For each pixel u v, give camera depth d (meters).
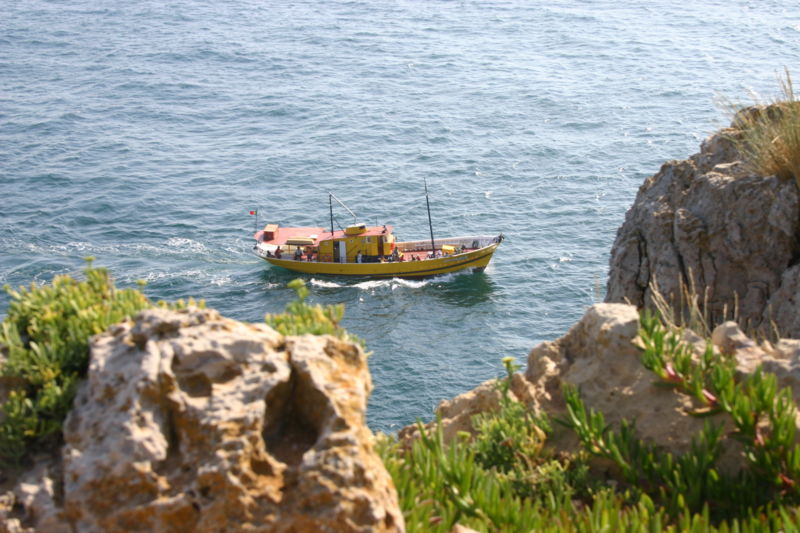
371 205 88.56
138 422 5.91
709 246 15.25
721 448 8.97
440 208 87.00
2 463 6.18
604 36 176.88
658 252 15.95
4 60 157.00
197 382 6.23
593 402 10.05
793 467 8.40
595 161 99.38
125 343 6.31
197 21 199.00
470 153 103.25
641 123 114.50
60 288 7.58
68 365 6.69
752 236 14.88
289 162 101.06
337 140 110.00
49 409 6.37
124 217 83.81
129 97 132.88
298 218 86.06
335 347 6.62
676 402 9.53
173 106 128.38
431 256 73.25
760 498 8.52
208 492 5.78
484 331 62.00
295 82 143.50
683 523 7.79
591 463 9.62
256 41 177.12
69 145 106.75
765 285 14.78
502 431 9.95
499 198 88.81
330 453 5.91
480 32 184.88
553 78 141.88
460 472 8.16
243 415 5.96
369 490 5.88
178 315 6.48
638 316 10.42
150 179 94.44
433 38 179.38
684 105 122.50
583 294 66.94
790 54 156.00
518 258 73.19
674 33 177.38
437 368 56.00
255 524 5.73
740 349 9.99
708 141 17.12
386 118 120.19
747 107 16.69
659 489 8.97
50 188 90.88
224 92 137.00
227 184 93.88
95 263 74.50
